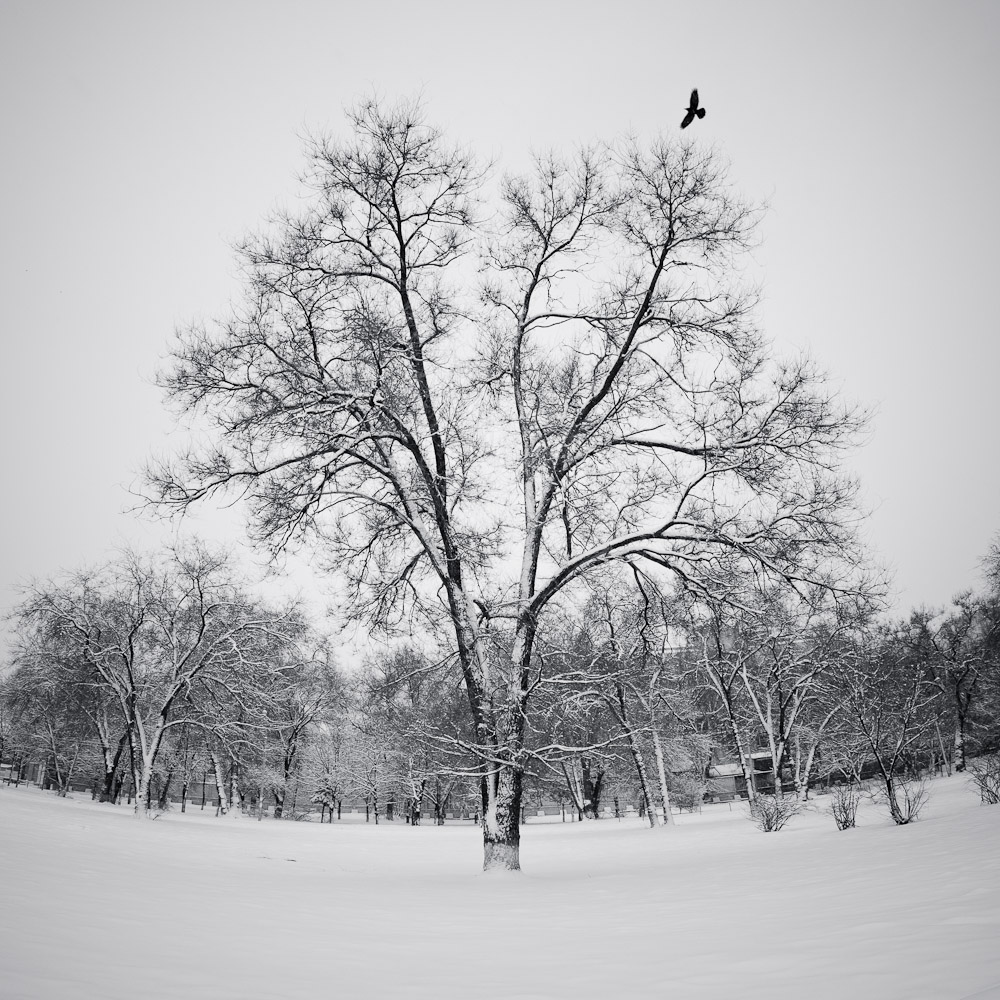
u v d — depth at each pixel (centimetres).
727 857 1814
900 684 3444
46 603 3659
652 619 1970
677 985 483
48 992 408
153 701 4084
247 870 1611
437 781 4709
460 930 816
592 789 5650
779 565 1709
